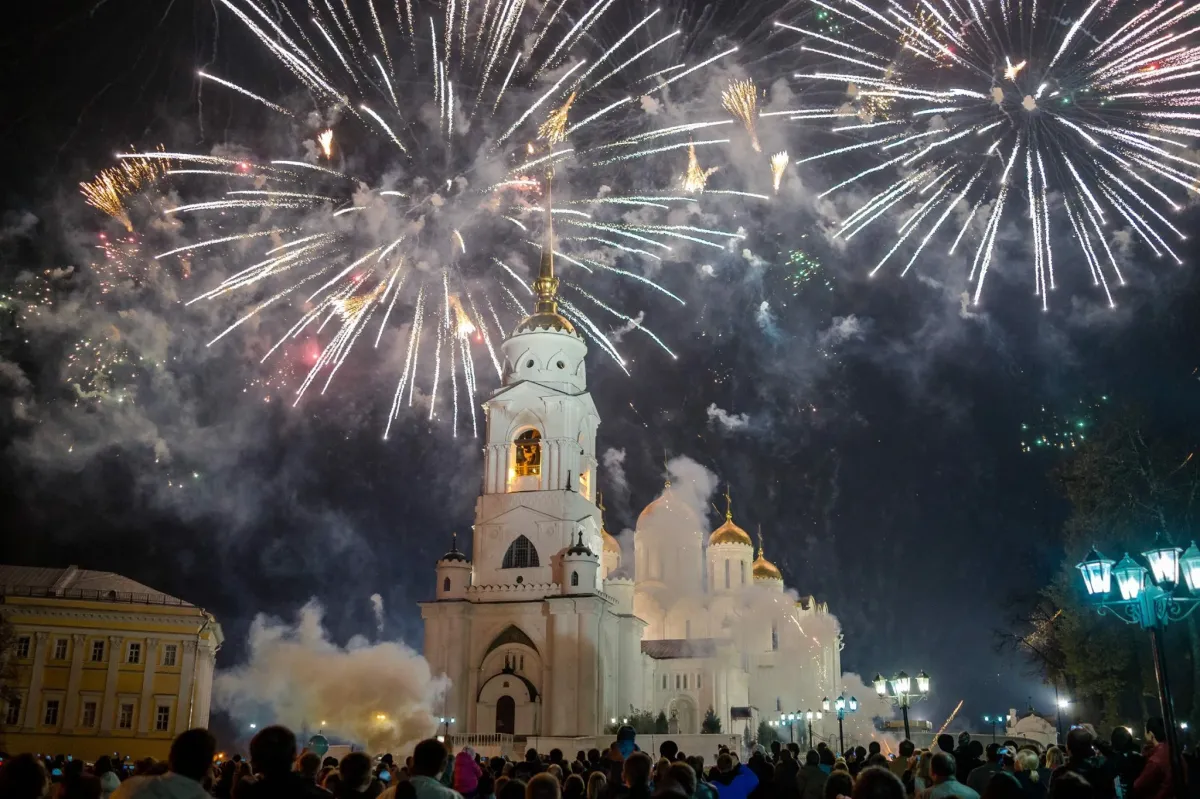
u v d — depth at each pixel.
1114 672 56.41
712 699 105.69
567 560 85.12
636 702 97.00
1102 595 24.70
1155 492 54.78
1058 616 62.56
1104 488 57.06
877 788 10.77
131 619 85.19
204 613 87.69
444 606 86.06
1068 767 18.08
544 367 93.19
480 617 86.69
